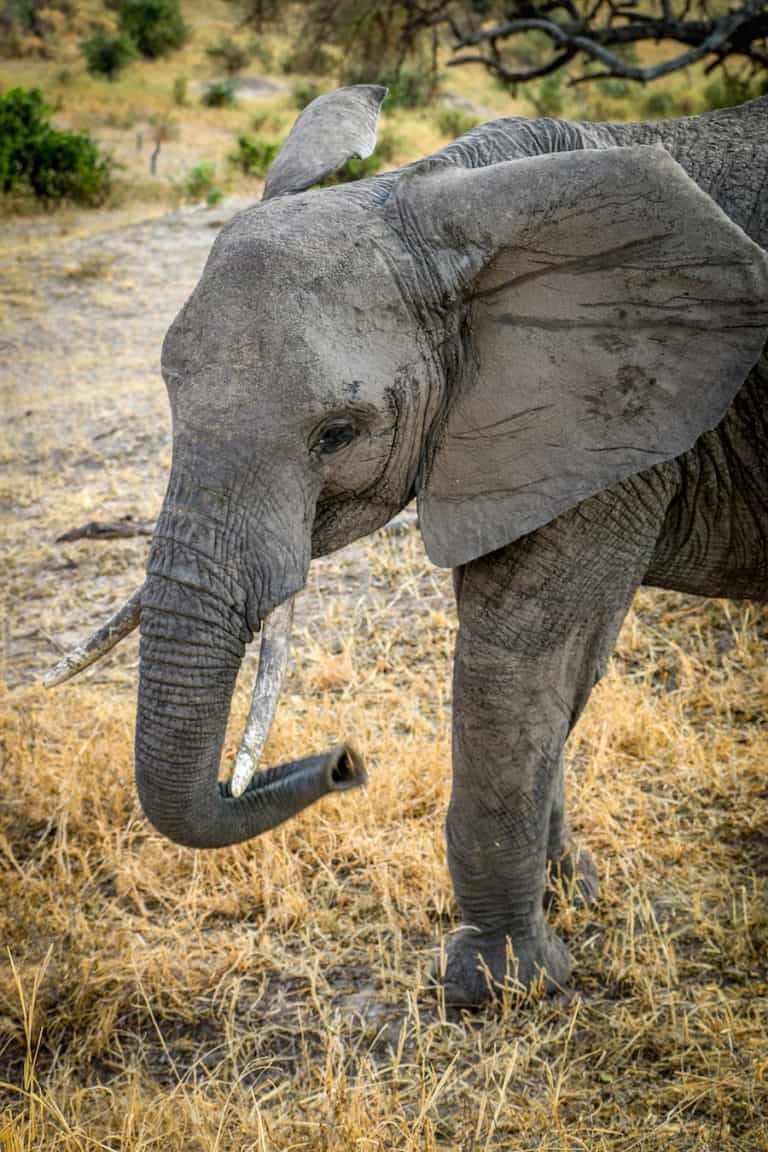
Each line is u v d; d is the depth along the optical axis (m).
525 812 3.62
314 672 5.57
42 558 6.98
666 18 11.16
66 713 5.54
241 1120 3.30
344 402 2.88
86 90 33.19
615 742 4.88
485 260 2.95
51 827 4.82
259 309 2.85
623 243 2.87
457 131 24.48
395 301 2.94
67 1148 3.16
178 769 2.94
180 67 38.91
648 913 4.04
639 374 2.94
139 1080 3.51
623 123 3.46
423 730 5.15
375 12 13.10
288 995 3.93
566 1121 3.34
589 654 3.52
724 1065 3.44
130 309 12.46
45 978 3.98
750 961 3.82
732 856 4.30
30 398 9.89
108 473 8.18
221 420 2.83
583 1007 3.75
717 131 3.45
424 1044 3.65
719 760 4.76
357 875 4.39
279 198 3.08
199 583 2.85
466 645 3.49
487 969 3.78
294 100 31.98
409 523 6.86
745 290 2.84
